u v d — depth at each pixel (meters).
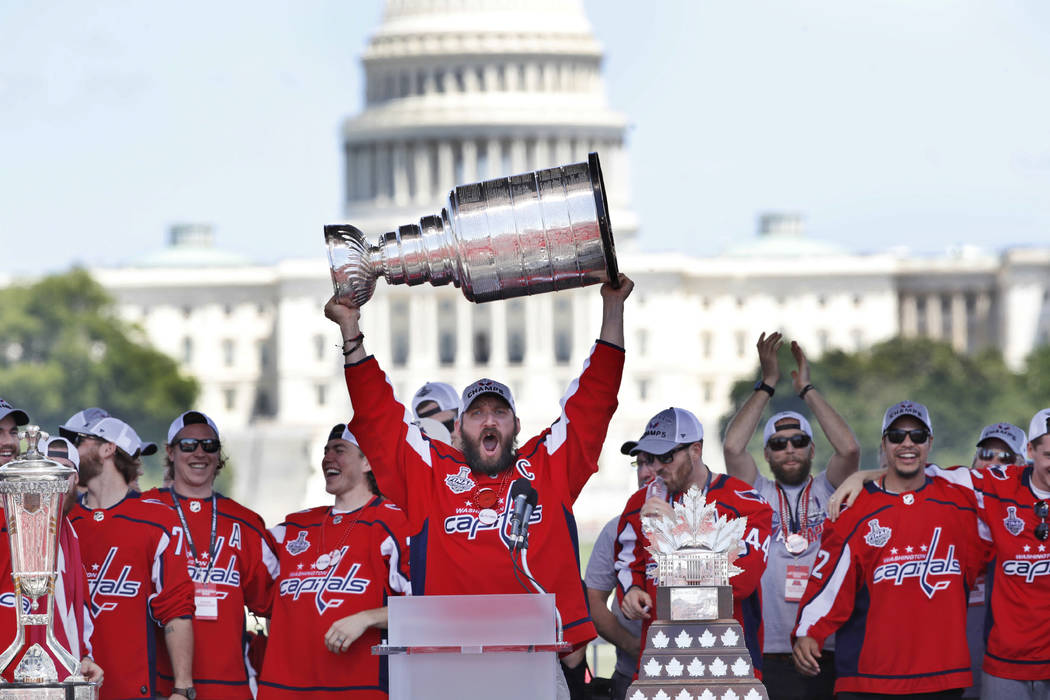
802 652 42.91
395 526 41.44
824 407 46.97
